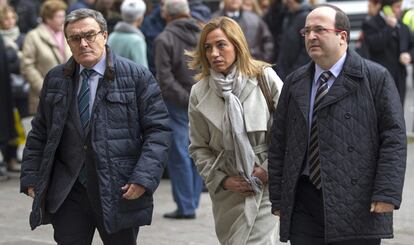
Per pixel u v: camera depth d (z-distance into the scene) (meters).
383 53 20.05
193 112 10.02
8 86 19.09
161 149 9.48
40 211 9.46
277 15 22.05
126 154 9.44
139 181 9.25
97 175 9.27
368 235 8.47
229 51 9.76
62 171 9.55
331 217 8.40
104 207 9.23
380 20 20.02
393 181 8.28
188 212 15.22
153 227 14.70
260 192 9.85
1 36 19.05
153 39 17.41
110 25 18.14
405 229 14.26
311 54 8.57
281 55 19.22
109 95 9.37
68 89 9.48
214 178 9.95
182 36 14.91
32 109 18.81
